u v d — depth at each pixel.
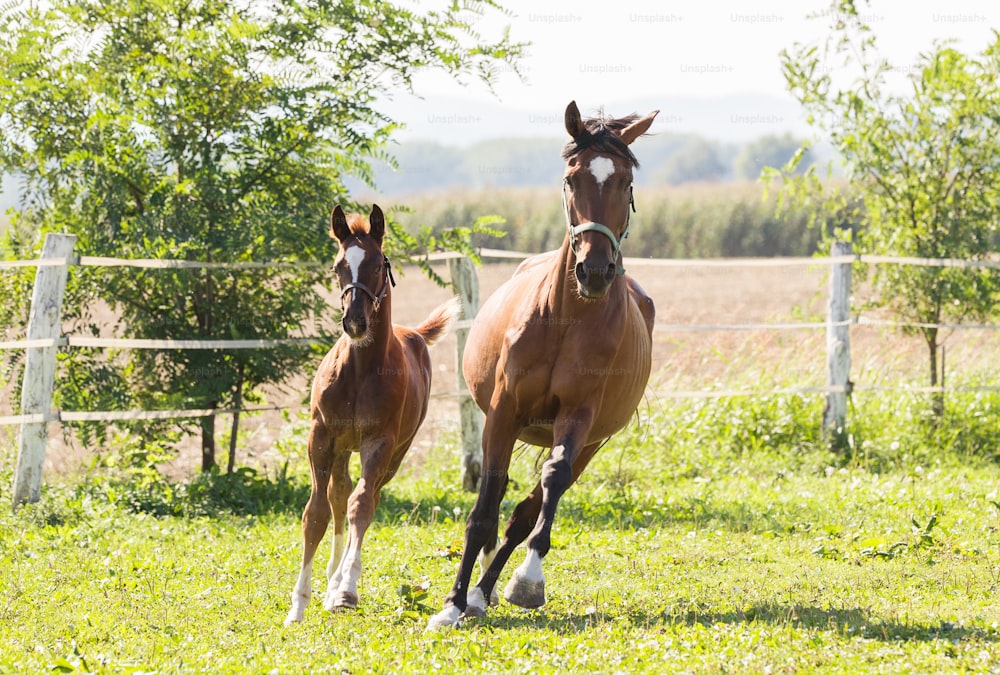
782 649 4.22
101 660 4.13
